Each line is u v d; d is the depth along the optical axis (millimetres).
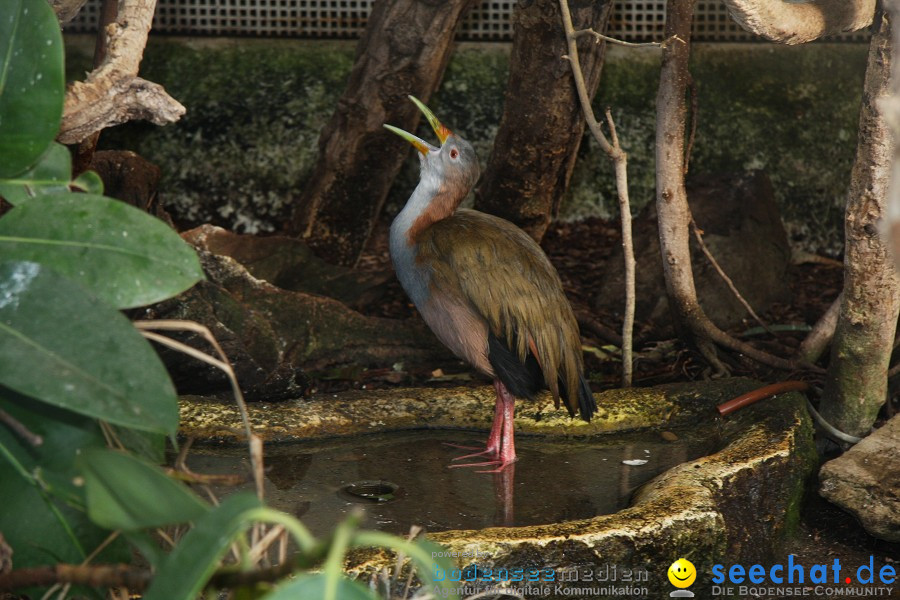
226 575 1735
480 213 5621
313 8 9227
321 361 6805
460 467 5113
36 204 2225
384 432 5637
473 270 5094
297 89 9188
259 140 9117
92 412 1926
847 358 5336
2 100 2324
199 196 9086
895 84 2229
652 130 9430
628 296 6117
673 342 7180
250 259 7367
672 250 6305
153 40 9117
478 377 6785
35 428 2270
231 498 1692
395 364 6977
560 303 5258
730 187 8539
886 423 5141
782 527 4648
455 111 9305
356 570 3523
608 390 6020
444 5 7125
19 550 2309
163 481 1781
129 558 2377
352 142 7676
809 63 9500
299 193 9148
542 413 5699
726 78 9461
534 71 6539
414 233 5398
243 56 9203
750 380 5879
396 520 4387
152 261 2211
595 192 9555
